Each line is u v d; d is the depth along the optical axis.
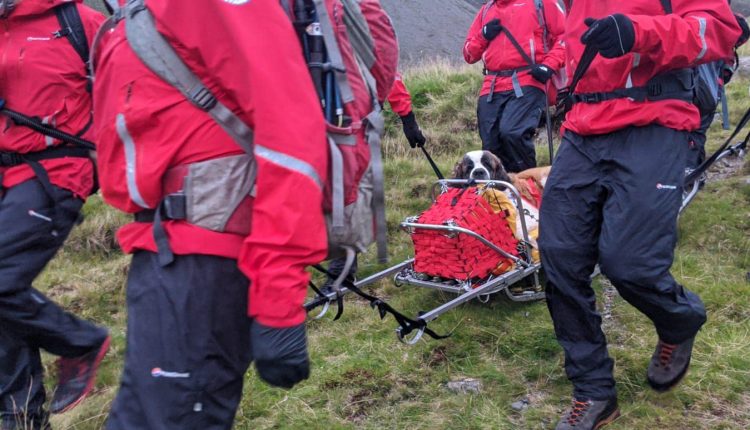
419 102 9.47
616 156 3.12
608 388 3.25
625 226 3.04
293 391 3.84
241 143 1.98
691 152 5.20
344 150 2.03
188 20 1.88
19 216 3.26
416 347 4.25
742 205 5.79
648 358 3.88
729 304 4.32
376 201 2.16
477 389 3.79
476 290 4.35
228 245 1.99
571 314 3.27
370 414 3.65
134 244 2.09
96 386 4.09
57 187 3.38
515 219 4.81
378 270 5.48
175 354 1.97
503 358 4.11
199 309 1.98
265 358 1.85
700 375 3.68
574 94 3.30
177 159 1.98
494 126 6.59
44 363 4.30
